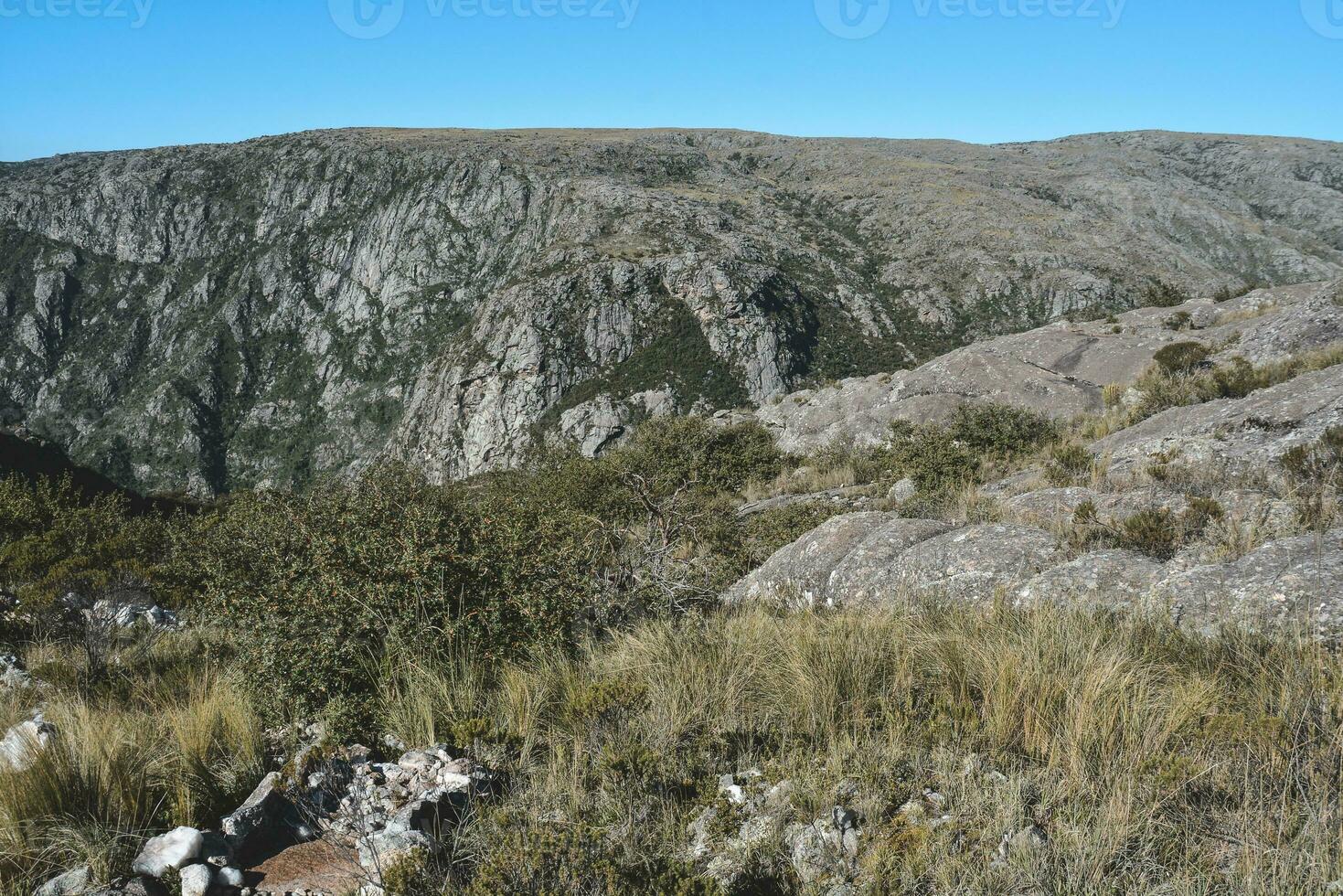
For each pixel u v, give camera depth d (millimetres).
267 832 3592
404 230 163250
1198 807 3105
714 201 159250
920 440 15359
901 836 3033
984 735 3807
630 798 3498
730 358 110125
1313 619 4633
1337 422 8898
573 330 113750
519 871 2967
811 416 23422
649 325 115312
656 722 4254
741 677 4711
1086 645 4570
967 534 7344
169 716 4613
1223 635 4648
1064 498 8477
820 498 14898
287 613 5133
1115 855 2830
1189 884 2619
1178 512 7195
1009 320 129875
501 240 156250
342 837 3561
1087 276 134375
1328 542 5473
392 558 5426
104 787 3719
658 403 105312
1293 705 3682
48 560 10586
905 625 5324
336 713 4480
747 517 13758
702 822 3383
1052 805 3189
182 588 9766
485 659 5316
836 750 3703
